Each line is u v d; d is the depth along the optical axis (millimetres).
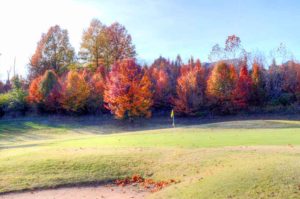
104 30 79812
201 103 58969
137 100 52531
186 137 26125
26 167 17703
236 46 76250
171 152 19312
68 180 16250
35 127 52250
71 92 58625
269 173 13242
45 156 19531
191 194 12633
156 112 61500
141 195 14391
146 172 16969
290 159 15000
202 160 17125
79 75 60781
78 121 56281
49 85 61438
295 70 63531
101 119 57125
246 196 11758
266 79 62688
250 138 24125
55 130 50531
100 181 16250
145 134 30781
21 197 14516
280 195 11523
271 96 61906
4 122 55469
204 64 75062
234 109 59000
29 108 62375
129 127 52281
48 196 14625
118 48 80500
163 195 13234
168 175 16203
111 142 25312
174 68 72500
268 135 25844
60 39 79312
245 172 13727
